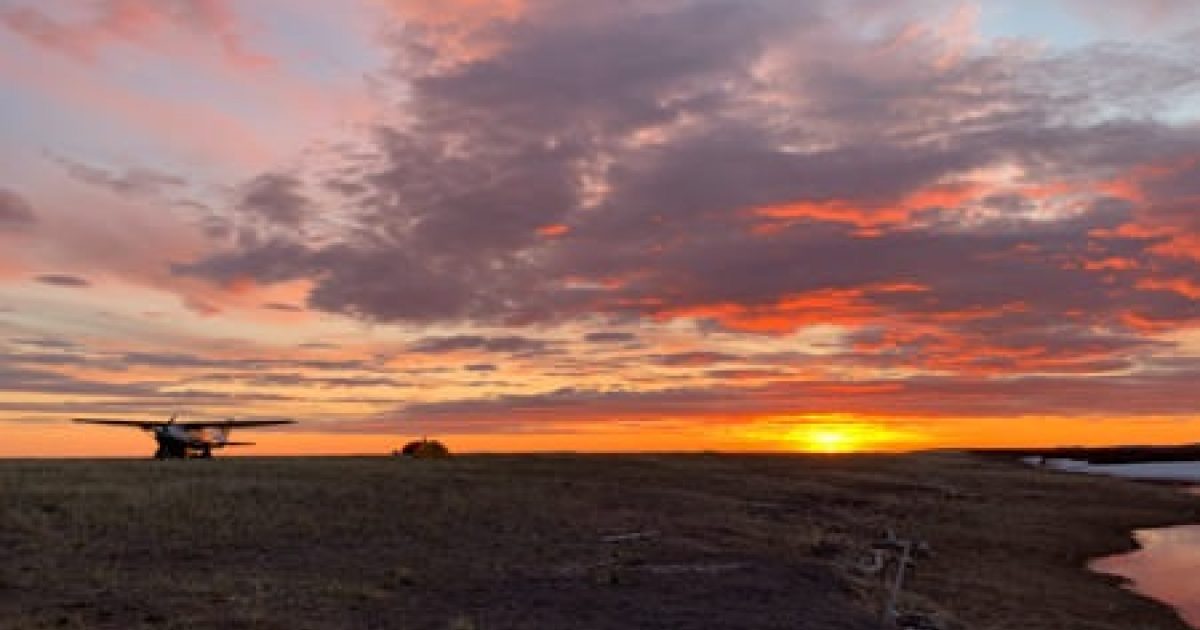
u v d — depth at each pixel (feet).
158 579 58.80
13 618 47.85
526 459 176.45
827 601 66.95
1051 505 176.65
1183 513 180.45
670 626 54.80
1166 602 92.17
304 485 105.70
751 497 143.74
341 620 51.49
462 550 77.36
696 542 91.04
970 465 259.39
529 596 61.26
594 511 107.65
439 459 171.94
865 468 216.33
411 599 58.23
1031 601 85.15
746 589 68.18
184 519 80.28
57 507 80.38
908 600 74.95
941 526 133.39
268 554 70.38
